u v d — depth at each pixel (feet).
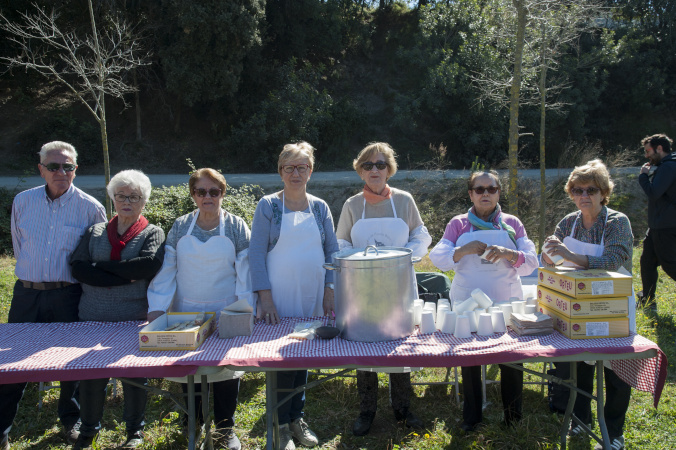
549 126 73.56
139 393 10.55
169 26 59.57
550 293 9.26
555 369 12.95
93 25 24.39
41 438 11.18
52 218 10.73
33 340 8.93
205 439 9.64
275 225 10.51
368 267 8.38
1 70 63.98
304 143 10.89
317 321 9.73
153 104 68.95
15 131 62.85
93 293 10.30
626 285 8.50
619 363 9.53
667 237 18.31
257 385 13.85
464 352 7.98
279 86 71.15
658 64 84.69
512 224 11.03
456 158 74.84
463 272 11.01
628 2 86.28
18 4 56.49
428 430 10.93
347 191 47.55
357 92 84.64
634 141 81.76
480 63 69.62
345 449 10.55
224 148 68.80
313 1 75.82
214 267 10.24
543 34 28.48
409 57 78.33
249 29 61.31
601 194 10.25
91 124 65.98
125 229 10.38
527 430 10.44
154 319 9.70
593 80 75.10
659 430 11.25
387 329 8.54
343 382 13.69
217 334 9.22
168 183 52.60
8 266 28.40
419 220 11.93
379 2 97.76
